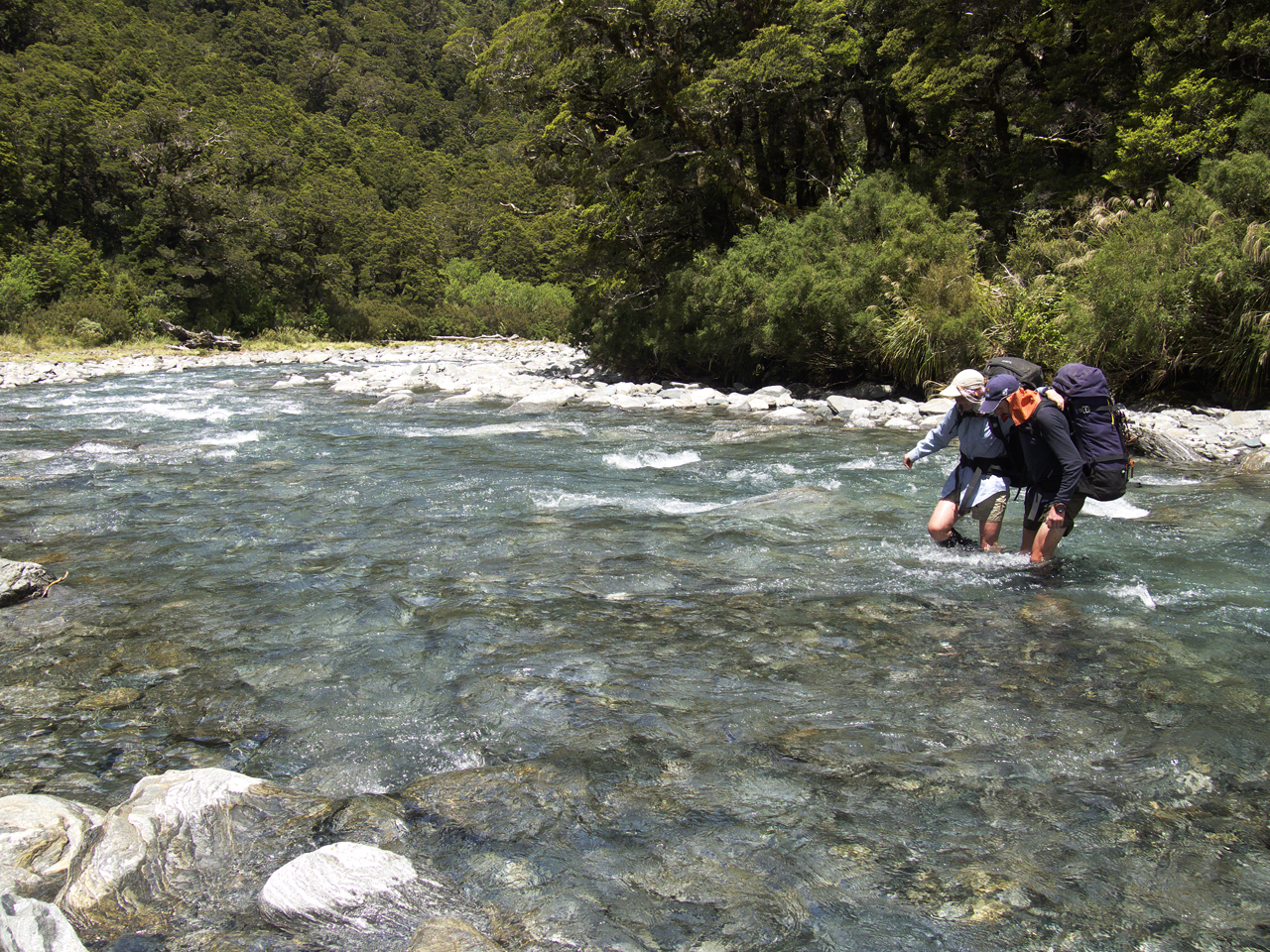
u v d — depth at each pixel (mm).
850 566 5512
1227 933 2176
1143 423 11469
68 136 49281
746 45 18938
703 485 8320
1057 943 2145
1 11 77875
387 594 5039
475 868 2445
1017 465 5680
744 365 19797
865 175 20297
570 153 23438
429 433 12250
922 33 19547
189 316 46688
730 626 4477
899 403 15266
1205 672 3787
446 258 93812
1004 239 18281
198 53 129875
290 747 3244
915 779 2926
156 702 3641
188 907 2260
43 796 2725
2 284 37812
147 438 12023
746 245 19109
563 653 4121
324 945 2111
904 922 2225
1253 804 2754
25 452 10703
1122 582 5105
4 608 4844
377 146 112750
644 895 2326
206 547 6148
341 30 166000
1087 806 2752
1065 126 19078
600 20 20750
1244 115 13961
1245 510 6992
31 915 1947
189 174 47125
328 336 52500
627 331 22344
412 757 3158
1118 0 16672
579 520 6883
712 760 3072
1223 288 12383
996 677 3777
